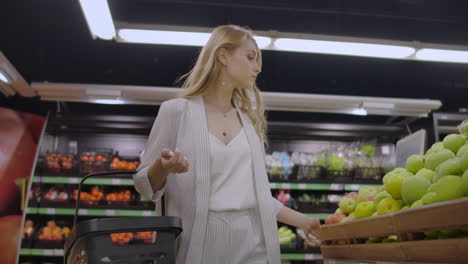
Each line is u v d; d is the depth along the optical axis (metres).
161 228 1.08
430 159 1.42
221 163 1.50
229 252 1.43
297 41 3.84
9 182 4.54
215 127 1.58
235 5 4.48
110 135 4.85
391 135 4.88
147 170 1.35
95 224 1.02
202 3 4.45
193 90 1.62
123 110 5.53
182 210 1.45
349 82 6.11
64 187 4.63
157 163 1.30
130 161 4.77
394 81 6.13
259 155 1.60
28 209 4.23
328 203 4.64
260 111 1.73
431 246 1.07
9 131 4.71
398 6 4.61
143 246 1.06
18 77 4.18
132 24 3.62
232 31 1.65
